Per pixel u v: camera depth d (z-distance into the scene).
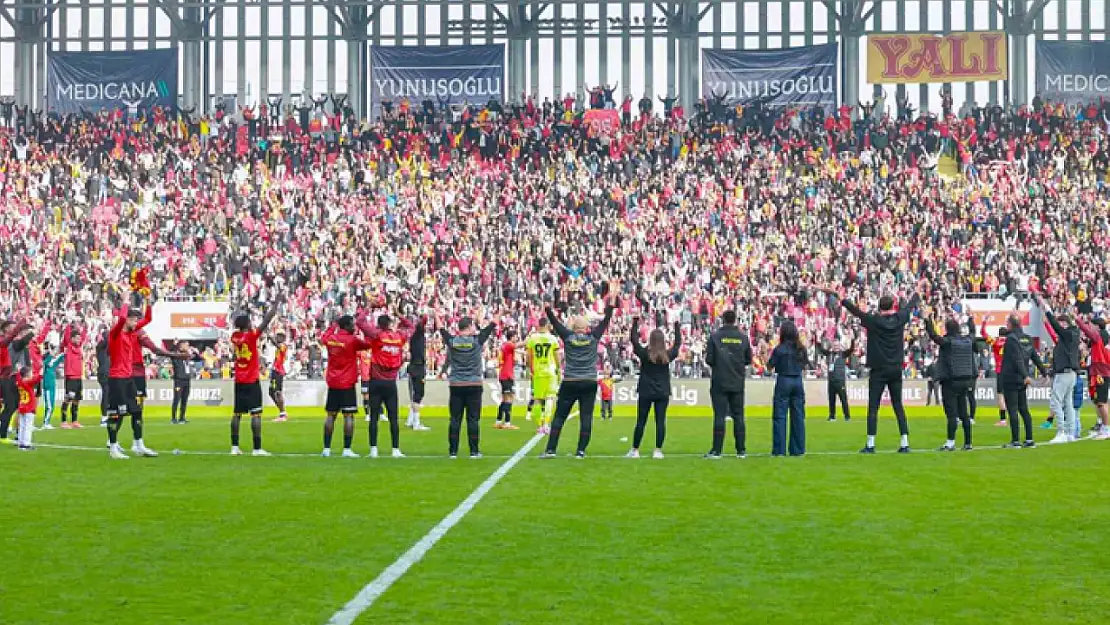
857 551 9.41
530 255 45.34
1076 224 47.19
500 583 8.25
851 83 53.03
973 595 7.88
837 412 32.75
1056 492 12.89
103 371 26.09
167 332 37.09
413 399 24.38
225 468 15.62
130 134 50.56
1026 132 50.62
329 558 9.14
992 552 9.37
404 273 44.41
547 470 15.20
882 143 50.53
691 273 44.69
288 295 43.44
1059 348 19.84
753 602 7.70
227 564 8.91
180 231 46.75
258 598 7.79
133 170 49.41
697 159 50.47
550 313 16.89
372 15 54.12
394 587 8.12
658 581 8.31
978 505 11.91
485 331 17.11
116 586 8.16
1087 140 50.19
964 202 48.38
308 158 50.69
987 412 33.06
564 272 44.19
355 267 44.56
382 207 48.34
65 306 41.88
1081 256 45.31
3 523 10.84
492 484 13.68
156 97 50.88
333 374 17.30
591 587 8.12
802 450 17.27
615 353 38.31
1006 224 47.09
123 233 46.72
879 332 17.45
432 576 8.48
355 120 52.53
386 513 11.41
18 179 49.03
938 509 11.62
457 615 7.35
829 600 7.75
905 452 17.61
